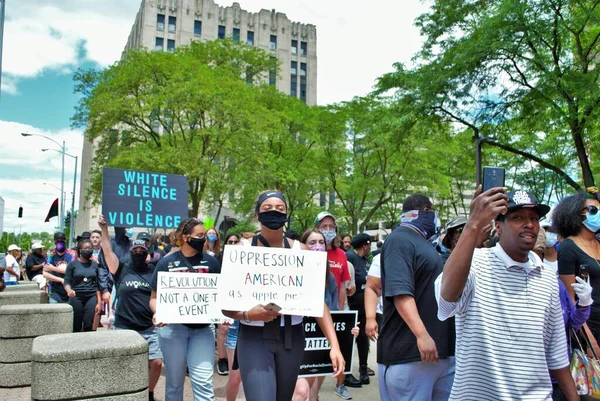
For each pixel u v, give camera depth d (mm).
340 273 6402
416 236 3582
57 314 6734
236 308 3453
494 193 2342
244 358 3475
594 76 13594
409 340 3422
